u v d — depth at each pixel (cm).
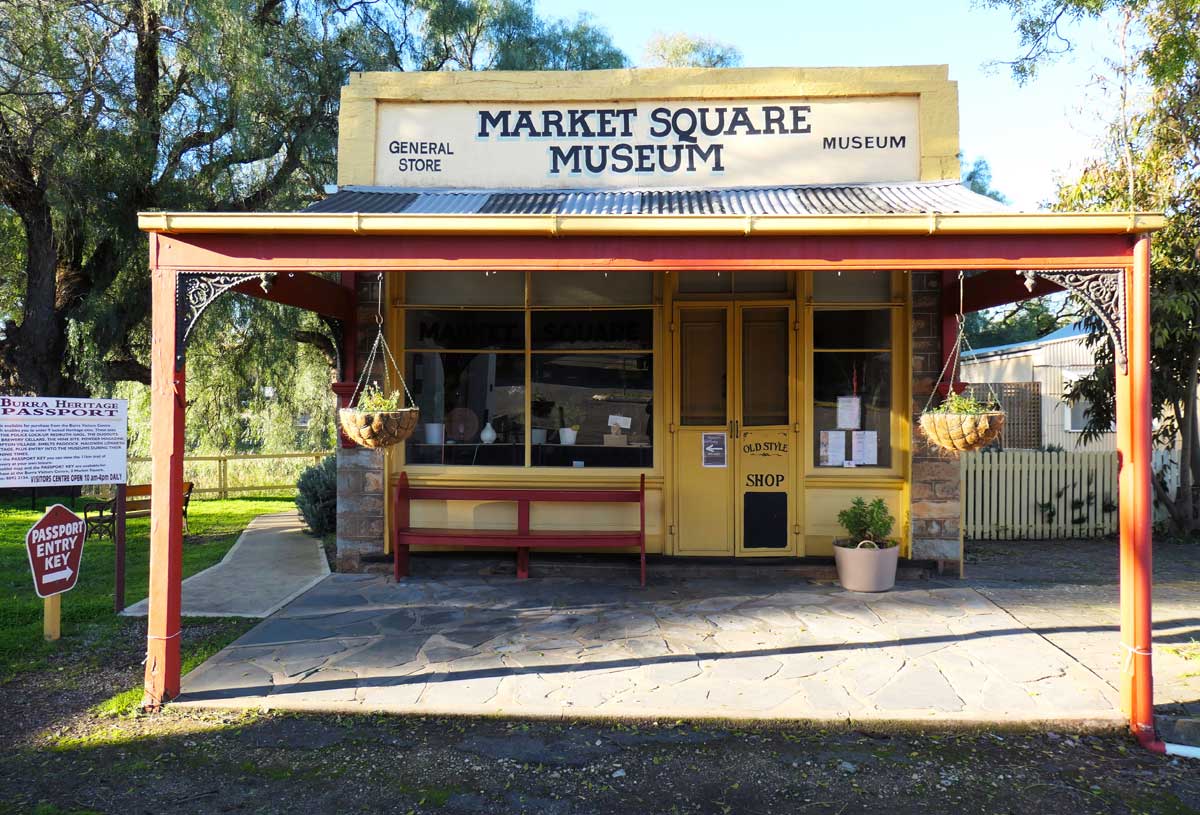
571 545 746
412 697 486
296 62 1327
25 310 1353
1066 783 400
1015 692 491
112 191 1207
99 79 1191
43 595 597
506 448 812
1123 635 461
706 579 771
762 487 793
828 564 775
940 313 773
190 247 496
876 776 406
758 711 465
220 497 1702
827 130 753
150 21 1230
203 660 554
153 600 484
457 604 686
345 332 794
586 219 484
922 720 455
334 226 482
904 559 780
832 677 516
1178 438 1248
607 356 808
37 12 1142
